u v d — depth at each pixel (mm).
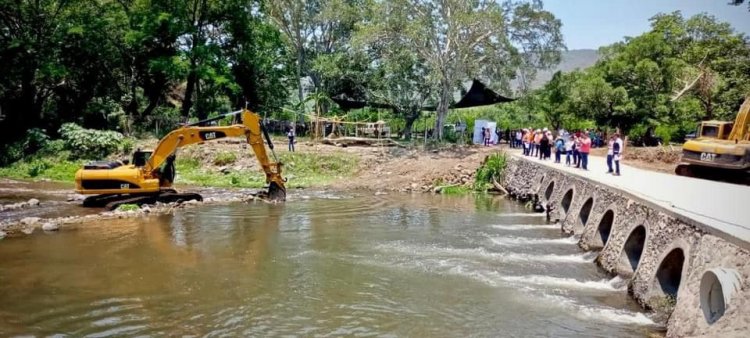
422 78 45688
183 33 43281
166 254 16188
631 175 22109
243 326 10797
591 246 16641
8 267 14672
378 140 41031
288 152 36812
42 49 40188
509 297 12578
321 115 48094
